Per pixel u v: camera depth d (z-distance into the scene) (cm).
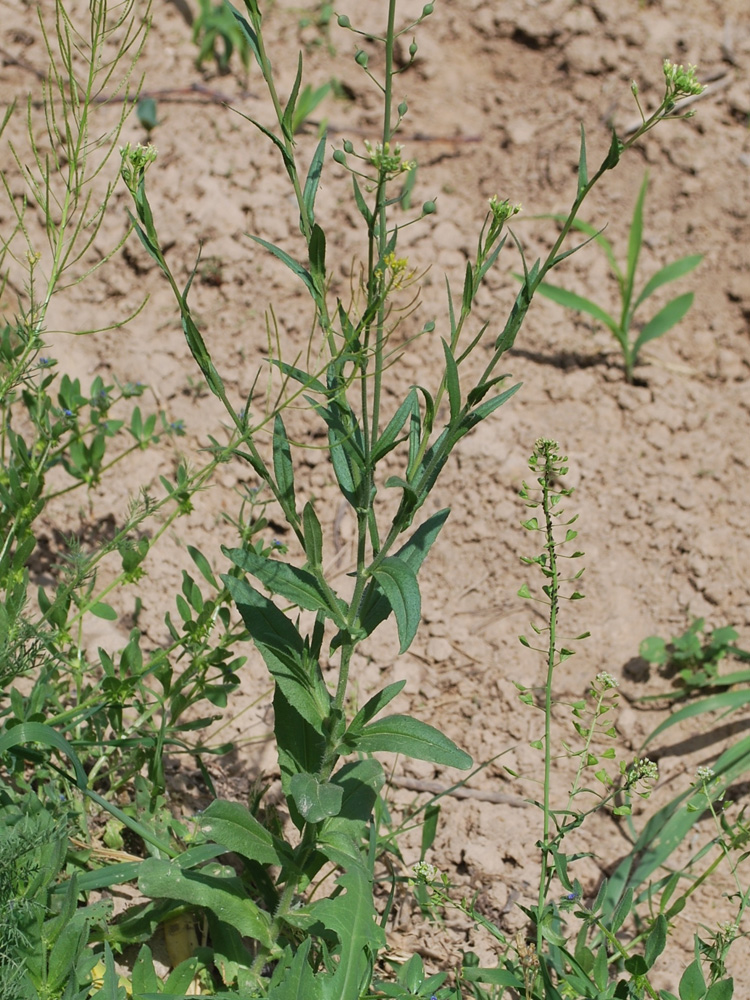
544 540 176
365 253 189
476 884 157
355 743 138
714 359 188
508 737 167
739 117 203
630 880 157
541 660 171
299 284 187
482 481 179
